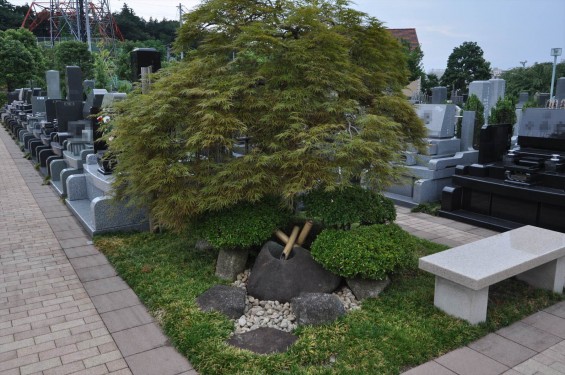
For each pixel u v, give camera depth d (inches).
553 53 802.8
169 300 191.6
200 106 198.2
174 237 276.8
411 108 230.5
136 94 235.0
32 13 2586.1
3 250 269.6
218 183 200.5
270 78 206.2
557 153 328.5
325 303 174.4
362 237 197.6
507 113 472.7
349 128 199.8
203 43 229.1
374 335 162.6
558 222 292.2
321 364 149.2
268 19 213.6
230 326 170.6
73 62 1055.6
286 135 191.8
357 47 231.6
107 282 222.7
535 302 198.1
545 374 147.9
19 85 1255.5
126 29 2568.9
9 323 183.5
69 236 295.1
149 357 157.9
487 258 189.6
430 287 206.2
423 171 378.6
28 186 449.1
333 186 186.5
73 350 163.6
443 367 150.2
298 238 221.6
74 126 465.4
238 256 217.6
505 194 318.7
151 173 198.4
